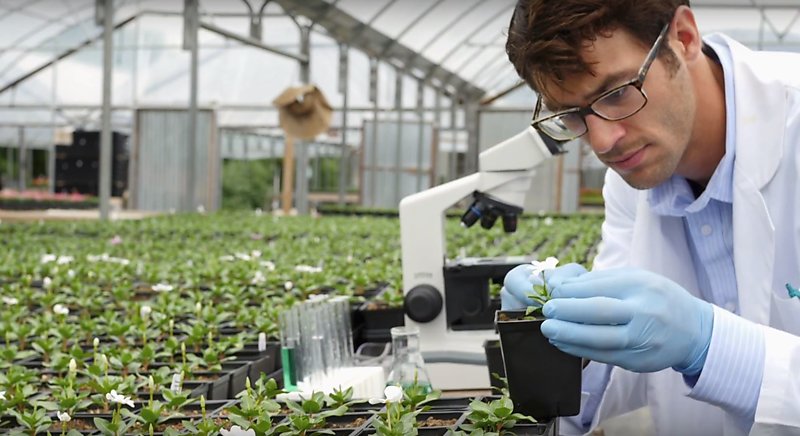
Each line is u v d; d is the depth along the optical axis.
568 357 2.18
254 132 32.97
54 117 26.94
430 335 3.86
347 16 19.23
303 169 21.11
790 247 2.41
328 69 27.41
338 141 33.69
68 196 27.12
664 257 2.74
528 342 2.18
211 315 4.59
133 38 25.69
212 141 24.06
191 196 15.77
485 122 24.55
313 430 2.46
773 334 2.12
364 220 15.19
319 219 15.38
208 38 25.53
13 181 33.94
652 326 1.99
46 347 3.90
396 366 2.96
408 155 26.72
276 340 4.31
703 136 2.39
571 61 1.96
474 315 3.93
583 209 30.48
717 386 2.08
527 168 3.73
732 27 23.77
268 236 11.36
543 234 11.80
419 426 2.50
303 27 19.03
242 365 3.78
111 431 2.45
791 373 2.04
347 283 6.64
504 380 2.62
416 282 3.87
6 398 2.94
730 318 2.11
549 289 2.20
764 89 2.36
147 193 24.55
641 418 3.05
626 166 2.14
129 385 3.02
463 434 2.24
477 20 20.92
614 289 2.03
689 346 2.05
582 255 8.72
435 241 3.84
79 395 3.03
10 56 25.92
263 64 26.81
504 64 25.72
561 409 2.25
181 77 26.59
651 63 2.01
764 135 2.35
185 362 3.63
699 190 2.62
